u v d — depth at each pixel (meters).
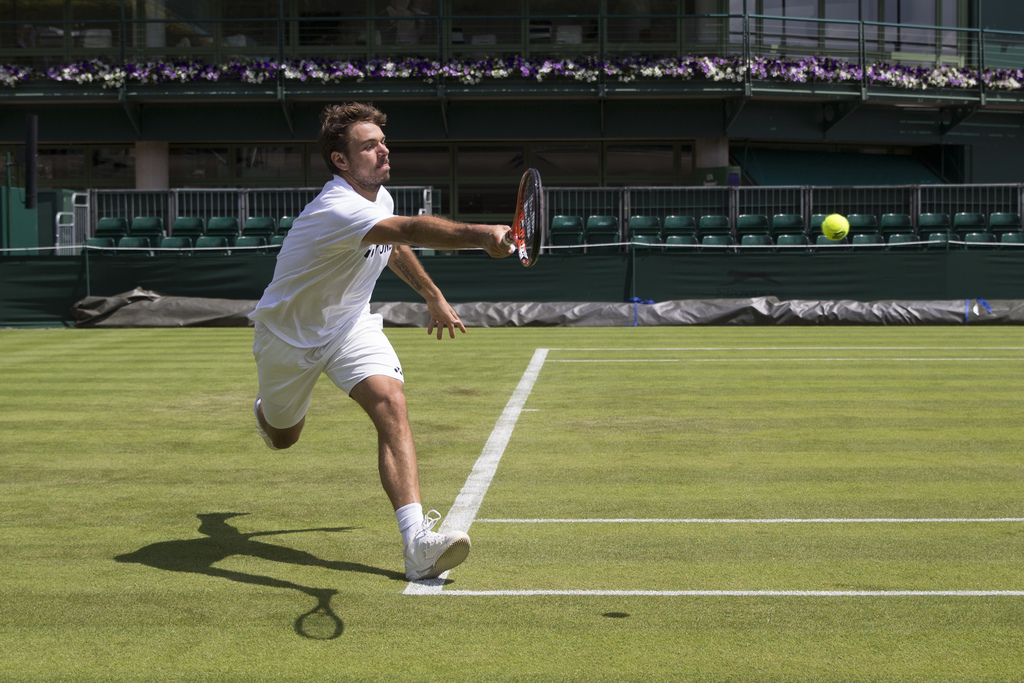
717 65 21.17
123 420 7.51
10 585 3.77
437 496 5.13
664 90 21.41
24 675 2.96
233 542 4.34
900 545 4.25
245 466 5.91
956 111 23.39
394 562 4.04
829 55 23.11
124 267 16.67
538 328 15.71
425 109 22.41
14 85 21.50
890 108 23.36
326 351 3.85
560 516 4.73
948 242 16.88
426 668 2.99
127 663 3.04
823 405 8.02
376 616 3.42
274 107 22.38
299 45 22.75
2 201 17.98
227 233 19.59
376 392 3.78
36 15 22.69
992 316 15.96
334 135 3.70
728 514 4.76
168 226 19.98
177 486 5.42
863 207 20.78
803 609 3.47
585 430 6.97
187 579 3.83
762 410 7.79
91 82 21.48
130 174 23.61
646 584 3.74
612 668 2.98
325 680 2.91
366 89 21.52
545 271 16.91
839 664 3.01
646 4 22.77
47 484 5.48
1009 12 23.73
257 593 3.66
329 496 5.18
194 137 22.44
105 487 5.41
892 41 22.55
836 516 4.73
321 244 3.60
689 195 20.48
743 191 20.48
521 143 23.58
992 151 24.20
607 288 16.92
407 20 22.77
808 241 19.50
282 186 23.59
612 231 19.55
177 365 10.98
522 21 22.72
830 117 22.95
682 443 6.51
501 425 7.16
